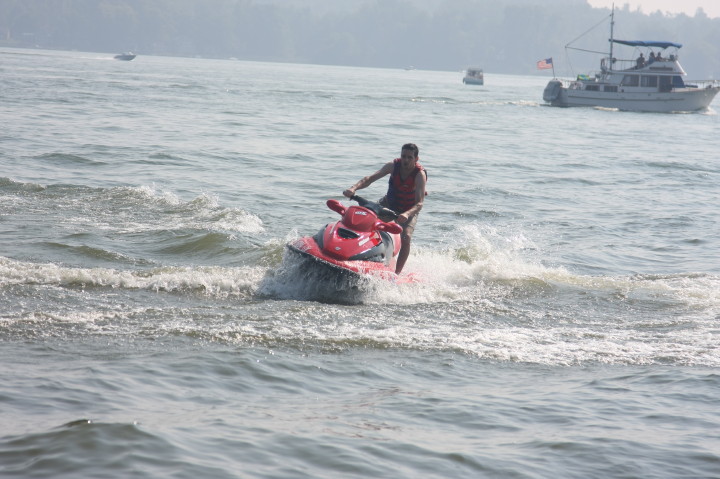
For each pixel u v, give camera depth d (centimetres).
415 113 10981
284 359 1480
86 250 2380
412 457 1064
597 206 3981
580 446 1134
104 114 7456
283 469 991
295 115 9088
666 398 1373
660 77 14438
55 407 1141
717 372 1538
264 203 3472
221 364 1407
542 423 1230
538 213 3697
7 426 1056
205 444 1043
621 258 2834
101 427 1055
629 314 2047
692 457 1112
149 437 1041
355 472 1000
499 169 5231
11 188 3347
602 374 1523
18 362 1348
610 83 14600
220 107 9650
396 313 1920
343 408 1249
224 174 4250
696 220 3666
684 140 8762
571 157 6269
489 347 1672
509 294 2206
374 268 2067
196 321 1695
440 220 3378
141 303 1847
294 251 2073
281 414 1196
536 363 1585
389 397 1318
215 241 2584
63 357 1397
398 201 2302
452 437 1152
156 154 4797
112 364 1370
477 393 1370
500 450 1112
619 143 7931
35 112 7138
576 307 2100
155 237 2644
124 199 3266
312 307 1897
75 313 1695
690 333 1856
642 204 4106
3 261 2083
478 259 2625
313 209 3403
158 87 13850
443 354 1603
